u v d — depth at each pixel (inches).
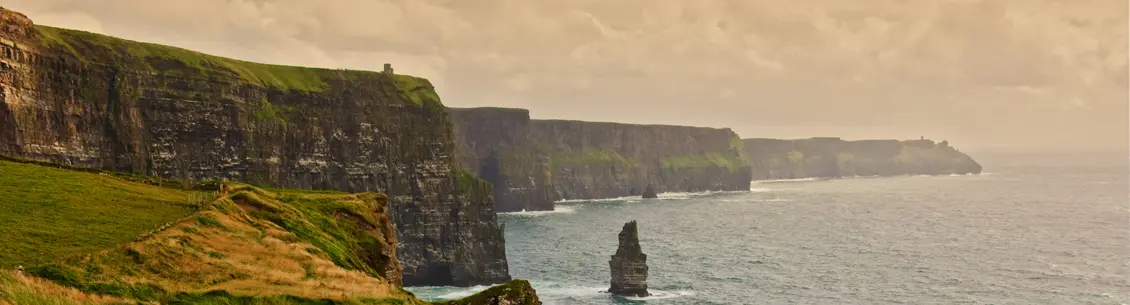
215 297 2645.2
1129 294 7578.7
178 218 3385.8
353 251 3818.9
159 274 2716.5
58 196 3565.5
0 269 2367.1
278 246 3184.1
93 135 6633.9
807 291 7755.9
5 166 4136.3
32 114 6092.5
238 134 7554.1
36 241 2837.1
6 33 5994.1
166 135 7175.2
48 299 2269.9
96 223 3166.8
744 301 7253.9
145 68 7224.4
